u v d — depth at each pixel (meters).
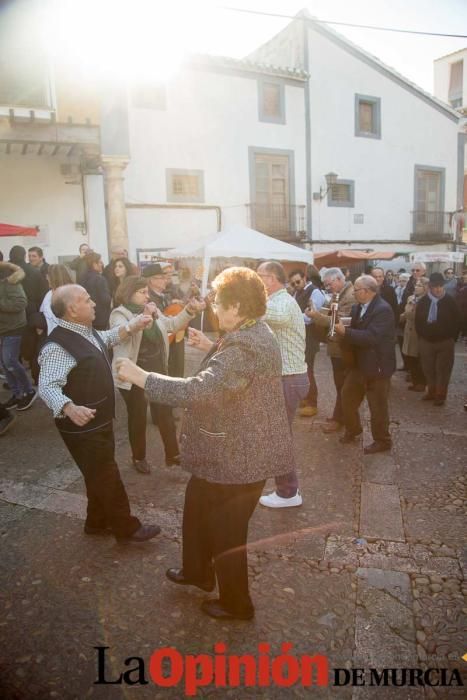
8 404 5.83
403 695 2.06
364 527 3.31
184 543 2.49
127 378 2.09
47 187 12.12
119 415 5.71
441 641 2.34
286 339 3.49
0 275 5.58
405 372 8.21
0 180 11.69
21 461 4.39
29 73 10.16
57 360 2.66
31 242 12.05
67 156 12.02
